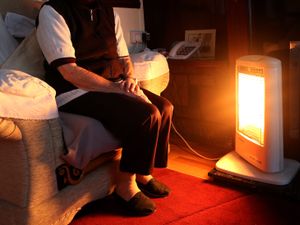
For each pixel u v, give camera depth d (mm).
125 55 1562
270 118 1439
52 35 1243
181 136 2217
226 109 2016
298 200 1389
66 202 1209
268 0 1737
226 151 2029
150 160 1271
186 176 1714
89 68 1370
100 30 1419
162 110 1367
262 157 1517
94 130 1208
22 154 1048
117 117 1231
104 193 1398
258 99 1496
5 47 1446
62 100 1315
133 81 1319
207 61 2033
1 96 961
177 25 2367
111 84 1260
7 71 1100
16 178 1085
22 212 1110
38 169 1087
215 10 2137
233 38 1854
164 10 2408
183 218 1321
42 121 1076
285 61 1740
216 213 1346
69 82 1314
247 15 1770
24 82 1038
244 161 1685
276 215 1312
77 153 1181
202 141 2195
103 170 1371
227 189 1555
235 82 1777
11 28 1530
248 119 1610
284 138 1807
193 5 2244
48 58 1259
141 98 1302
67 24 1288
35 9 1691
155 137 1256
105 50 1428
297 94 1729
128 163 1270
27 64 1393
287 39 1718
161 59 1796
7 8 1576
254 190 1511
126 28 2379
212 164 1860
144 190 1517
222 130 2066
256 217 1305
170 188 1586
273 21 1747
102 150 1254
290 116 1770
